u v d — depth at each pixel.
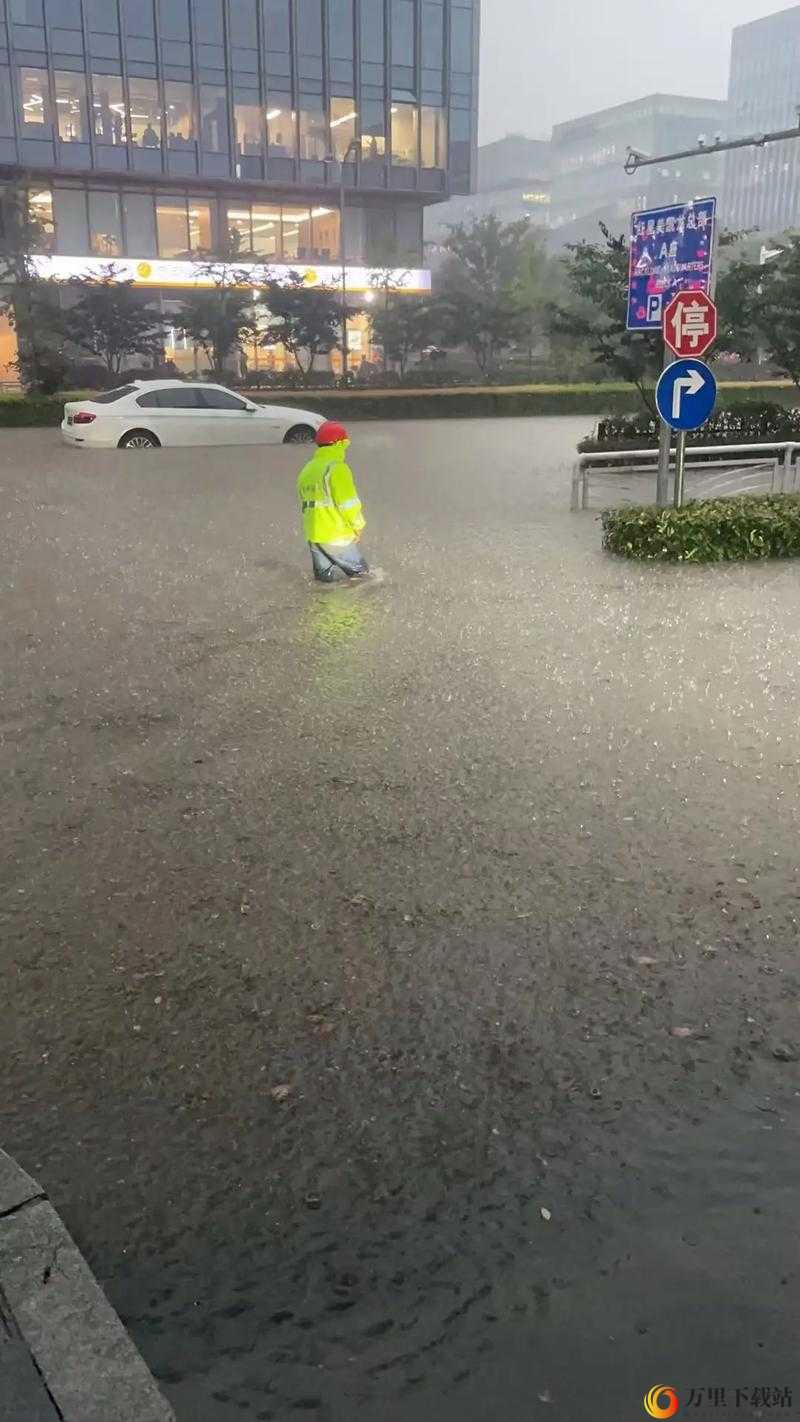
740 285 21.09
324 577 9.32
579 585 9.31
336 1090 2.87
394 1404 1.99
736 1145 2.64
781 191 139.38
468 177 56.66
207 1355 2.09
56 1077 2.94
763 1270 2.26
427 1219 2.42
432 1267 2.29
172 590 9.14
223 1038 3.10
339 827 4.46
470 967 3.43
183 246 53.19
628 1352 2.08
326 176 53.62
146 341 44.31
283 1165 2.60
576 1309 2.18
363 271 54.50
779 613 8.23
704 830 4.39
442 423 35.09
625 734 5.52
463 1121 2.74
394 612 8.25
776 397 39.31
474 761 5.17
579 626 7.79
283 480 17.44
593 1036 3.08
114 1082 2.91
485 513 13.82
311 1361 2.08
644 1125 2.72
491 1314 2.17
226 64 50.47
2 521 13.22
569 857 4.17
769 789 4.79
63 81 47.88
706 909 3.77
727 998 3.25
